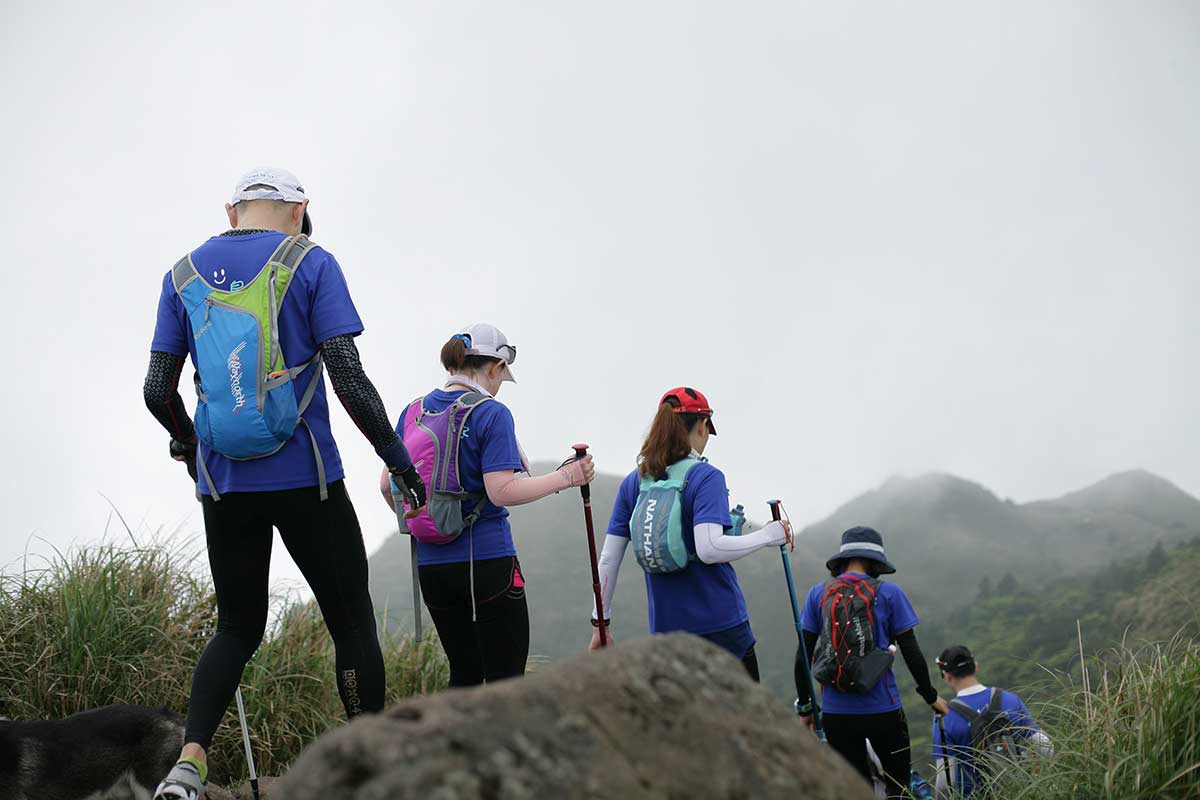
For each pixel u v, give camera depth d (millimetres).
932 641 135625
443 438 4246
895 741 5457
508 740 1531
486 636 4391
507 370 4594
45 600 5555
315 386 3340
